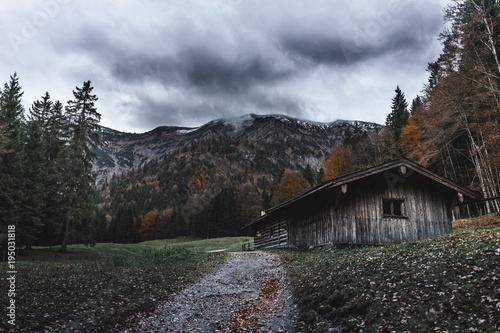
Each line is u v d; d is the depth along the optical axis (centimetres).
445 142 3203
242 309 937
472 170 3155
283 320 802
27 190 2627
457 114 2888
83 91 3356
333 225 1766
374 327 601
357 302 727
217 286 1214
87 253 3114
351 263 1072
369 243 1702
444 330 522
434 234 1798
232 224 9194
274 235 2702
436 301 626
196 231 9894
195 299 1041
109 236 9325
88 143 3325
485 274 664
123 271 1489
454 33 2677
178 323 827
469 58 2608
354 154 6644
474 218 2538
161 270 1541
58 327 728
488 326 495
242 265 1678
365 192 1777
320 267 1174
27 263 1962
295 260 1575
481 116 2647
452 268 746
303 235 2125
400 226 1767
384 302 685
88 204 3197
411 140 4428
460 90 2662
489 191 2825
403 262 912
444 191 1884
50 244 3203
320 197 1944
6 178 2486
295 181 6856
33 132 2977
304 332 699
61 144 3419
